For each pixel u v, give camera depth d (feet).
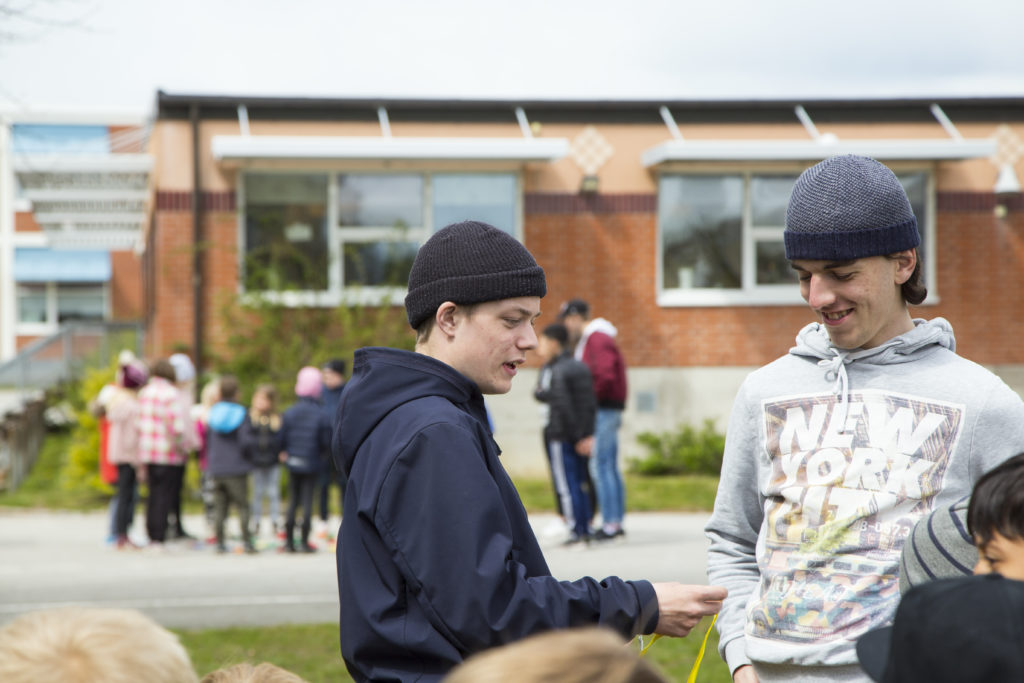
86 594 27.76
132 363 36.58
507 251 7.77
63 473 50.06
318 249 50.01
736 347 52.11
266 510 44.42
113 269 122.42
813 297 8.27
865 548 7.96
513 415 51.08
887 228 8.03
